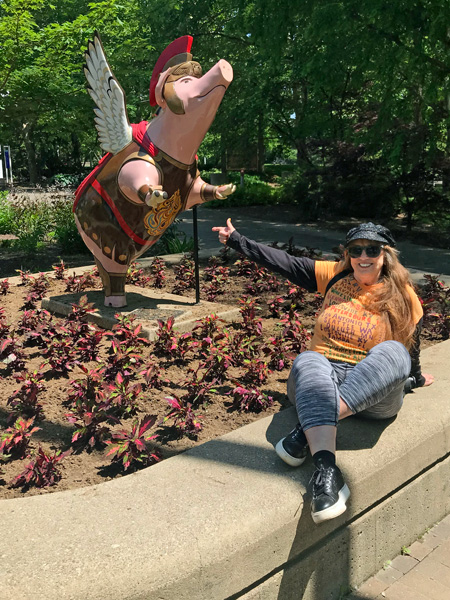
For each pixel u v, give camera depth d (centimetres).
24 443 288
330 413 236
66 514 210
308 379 244
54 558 184
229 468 245
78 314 454
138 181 438
